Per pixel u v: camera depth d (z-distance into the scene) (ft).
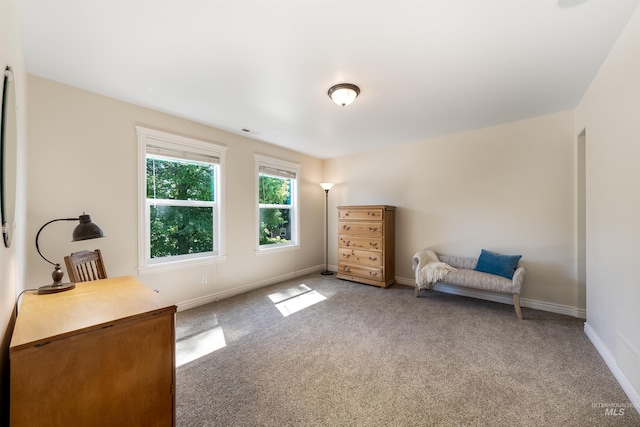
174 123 10.07
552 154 10.07
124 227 8.81
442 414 4.93
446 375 6.11
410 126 11.37
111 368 3.43
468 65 6.75
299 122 10.80
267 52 6.18
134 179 9.04
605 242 6.64
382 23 5.25
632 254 5.36
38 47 5.96
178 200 10.44
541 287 10.33
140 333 3.67
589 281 7.84
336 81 7.52
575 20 5.20
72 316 3.58
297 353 7.07
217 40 5.77
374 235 13.52
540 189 10.35
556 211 10.03
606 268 6.59
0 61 3.01
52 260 7.43
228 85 7.74
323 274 16.05
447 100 8.84
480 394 5.47
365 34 5.58
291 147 14.75
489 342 7.66
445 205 12.71
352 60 6.52
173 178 10.41
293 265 15.31
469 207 12.01
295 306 10.61
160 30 5.44
